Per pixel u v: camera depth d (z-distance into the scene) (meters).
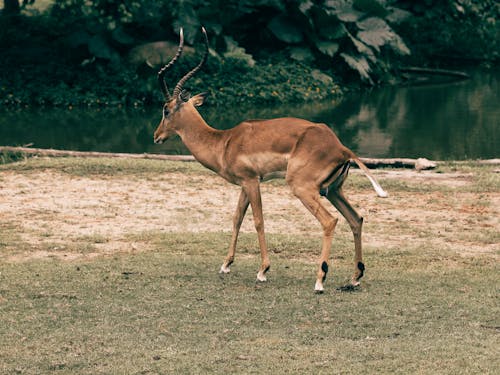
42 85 29.69
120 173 15.67
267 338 7.53
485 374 6.56
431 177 15.47
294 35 31.92
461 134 21.98
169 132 10.07
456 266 10.24
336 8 32.91
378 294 8.96
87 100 28.72
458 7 38.72
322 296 8.88
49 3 39.16
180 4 30.62
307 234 11.95
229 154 9.51
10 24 34.06
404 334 7.65
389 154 19.30
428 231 12.05
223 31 33.38
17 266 9.97
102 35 30.59
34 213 12.84
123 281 9.37
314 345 7.34
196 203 13.73
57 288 9.09
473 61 37.97
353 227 9.21
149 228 12.13
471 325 7.89
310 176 8.96
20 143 21.05
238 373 6.67
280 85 29.86
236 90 29.19
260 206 9.45
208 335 7.62
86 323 7.98
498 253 10.90
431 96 29.64
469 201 13.80
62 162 16.38
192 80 29.33
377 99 29.42
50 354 7.16
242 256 10.78
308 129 9.06
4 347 7.34
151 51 29.92
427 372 6.61
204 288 9.16
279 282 9.45
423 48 37.28
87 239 11.43
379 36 32.62
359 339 7.53
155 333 7.68
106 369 6.80
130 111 27.69
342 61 32.69
